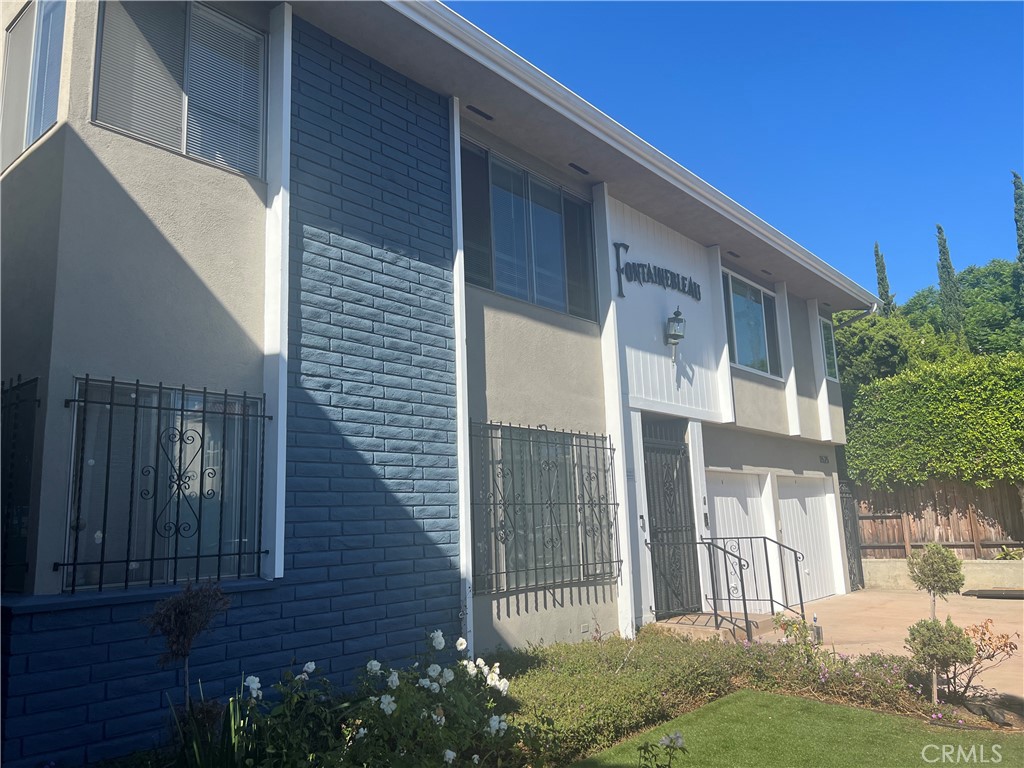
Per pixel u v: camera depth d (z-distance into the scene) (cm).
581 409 904
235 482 554
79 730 434
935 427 1498
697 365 1134
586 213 991
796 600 1337
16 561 467
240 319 575
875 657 698
